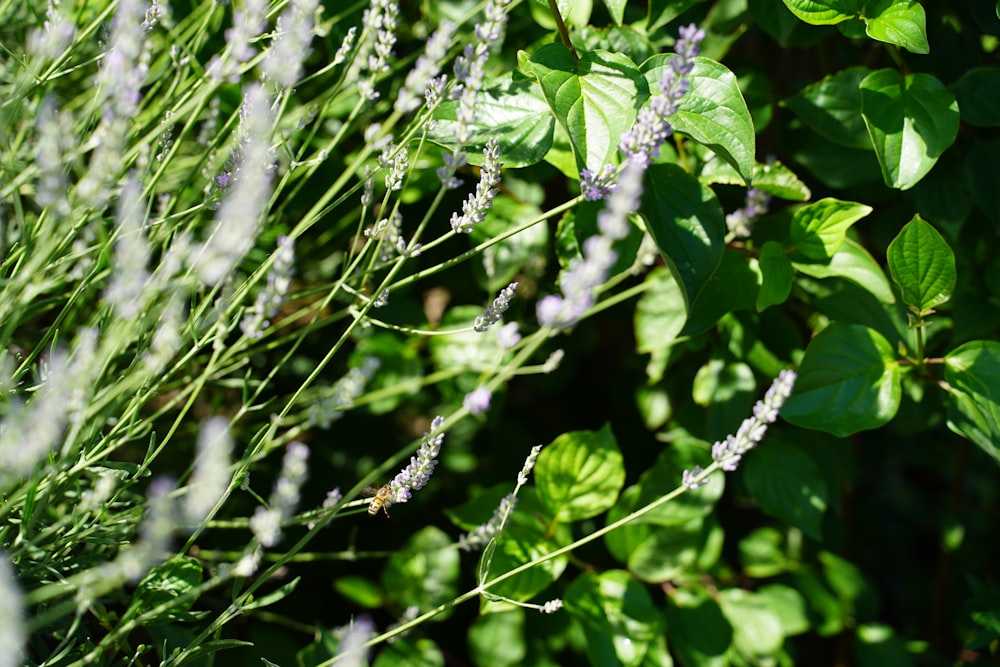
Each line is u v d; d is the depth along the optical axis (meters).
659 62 0.77
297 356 0.96
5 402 0.74
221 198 0.76
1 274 0.75
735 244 0.85
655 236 0.78
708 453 0.88
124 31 0.68
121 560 0.65
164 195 0.82
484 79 0.80
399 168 0.77
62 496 0.80
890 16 0.79
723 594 0.90
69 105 0.85
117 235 0.72
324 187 0.90
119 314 0.70
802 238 0.82
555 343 0.96
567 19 0.82
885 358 0.81
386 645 0.90
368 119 0.91
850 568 0.95
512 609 0.87
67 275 0.76
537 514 0.87
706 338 0.90
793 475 0.88
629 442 1.01
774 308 0.89
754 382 0.88
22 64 0.77
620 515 0.87
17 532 0.77
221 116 0.89
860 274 0.82
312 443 0.96
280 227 0.91
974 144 0.86
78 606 0.69
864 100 0.80
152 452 0.74
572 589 0.85
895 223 0.89
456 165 0.74
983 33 0.86
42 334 0.86
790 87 0.91
